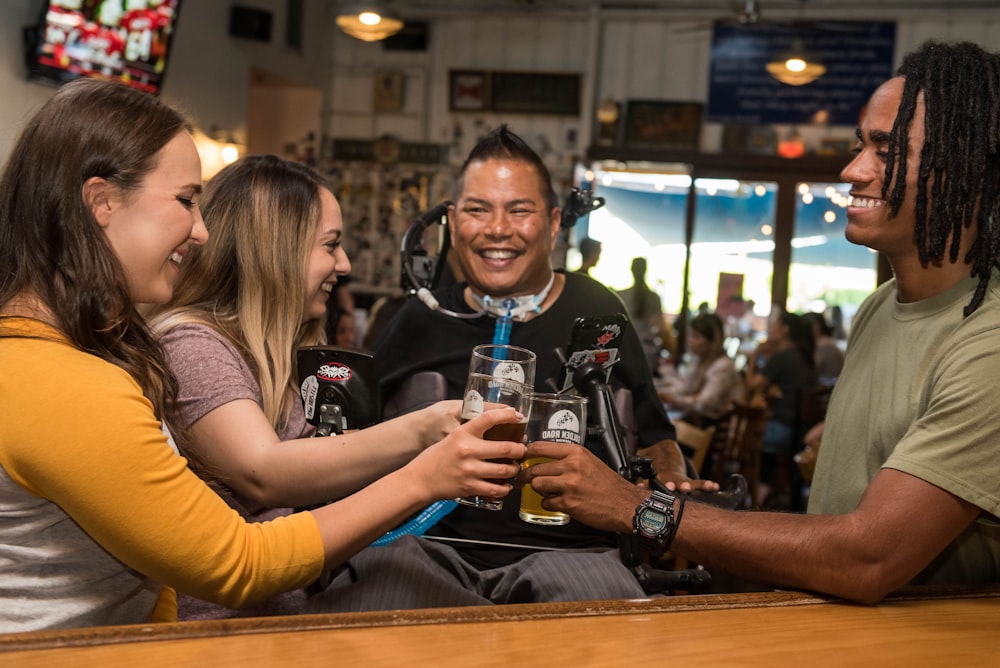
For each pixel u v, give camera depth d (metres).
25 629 1.20
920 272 1.54
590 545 1.91
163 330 1.68
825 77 9.48
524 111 9.99
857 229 1.55
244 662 0.91
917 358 1.52
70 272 1.19
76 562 1.22
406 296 2.23
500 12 10.01
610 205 10.08
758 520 1.38
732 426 5.64
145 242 1.25
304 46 9.66
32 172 1.21
